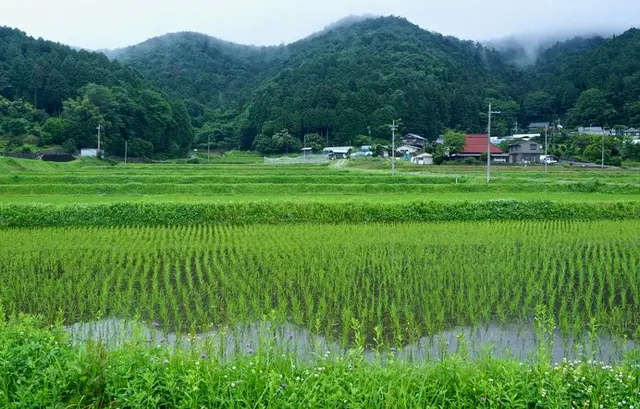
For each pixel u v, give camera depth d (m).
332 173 50.59
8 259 15.41
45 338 7.25
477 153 78.75
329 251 16.25
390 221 24.28
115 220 22.75
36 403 5.78
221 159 98.44
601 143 74.12
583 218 25.05
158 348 6.95
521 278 13.17
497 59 172.00
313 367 6.79
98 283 13.16
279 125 106.56
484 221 24.09
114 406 5.97
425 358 8.02
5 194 33.22
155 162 89.81
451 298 12.00
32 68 95.62
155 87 111.12
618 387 6.27
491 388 5.98
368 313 10.91
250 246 17.06
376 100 109.50
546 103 127.88
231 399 5.80
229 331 9.95
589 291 12.06
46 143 79.62
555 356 8.98
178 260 15.71
